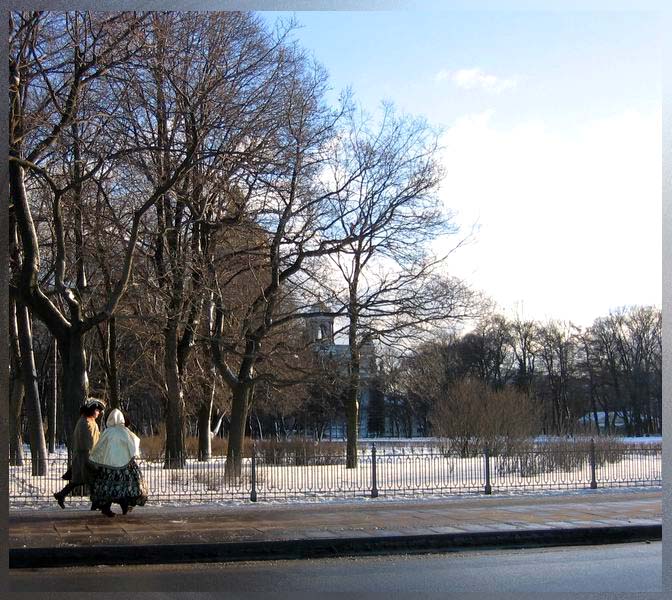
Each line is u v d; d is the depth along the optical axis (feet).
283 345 93.76
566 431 107.45
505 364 309.63
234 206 91.15
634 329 297.12
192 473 67.31
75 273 102.78
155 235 87.35
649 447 87.66
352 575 34.83
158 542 40.32
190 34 73.00
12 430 105.50
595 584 32.37
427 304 95.96
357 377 96.02
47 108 76.89
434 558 39.70
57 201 66.59
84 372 64.49
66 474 54.44
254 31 76.54
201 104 69.26
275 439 104.78
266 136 78.23
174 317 86.58
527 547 43.45
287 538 41.60
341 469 75.31
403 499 61.77
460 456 94.99
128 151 66.18
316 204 91.30
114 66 66.39
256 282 95.55
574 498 62.85
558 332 309.42
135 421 216.33
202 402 119.65
